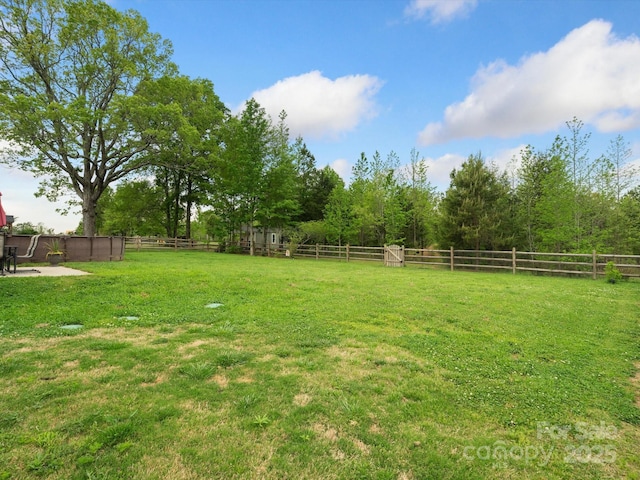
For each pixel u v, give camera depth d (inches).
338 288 364.8
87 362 146.3
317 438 97.3
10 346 164.9
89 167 836.6
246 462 85.4
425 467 87.4
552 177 672.4
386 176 973.8
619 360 173.0
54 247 524.7
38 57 741.3
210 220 1274.6
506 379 145.8
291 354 167.2
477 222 736.3
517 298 328.8
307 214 1289.4
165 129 848.9
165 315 236.8
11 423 97.5
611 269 480.4
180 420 103.0
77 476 77.2
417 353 175.2
